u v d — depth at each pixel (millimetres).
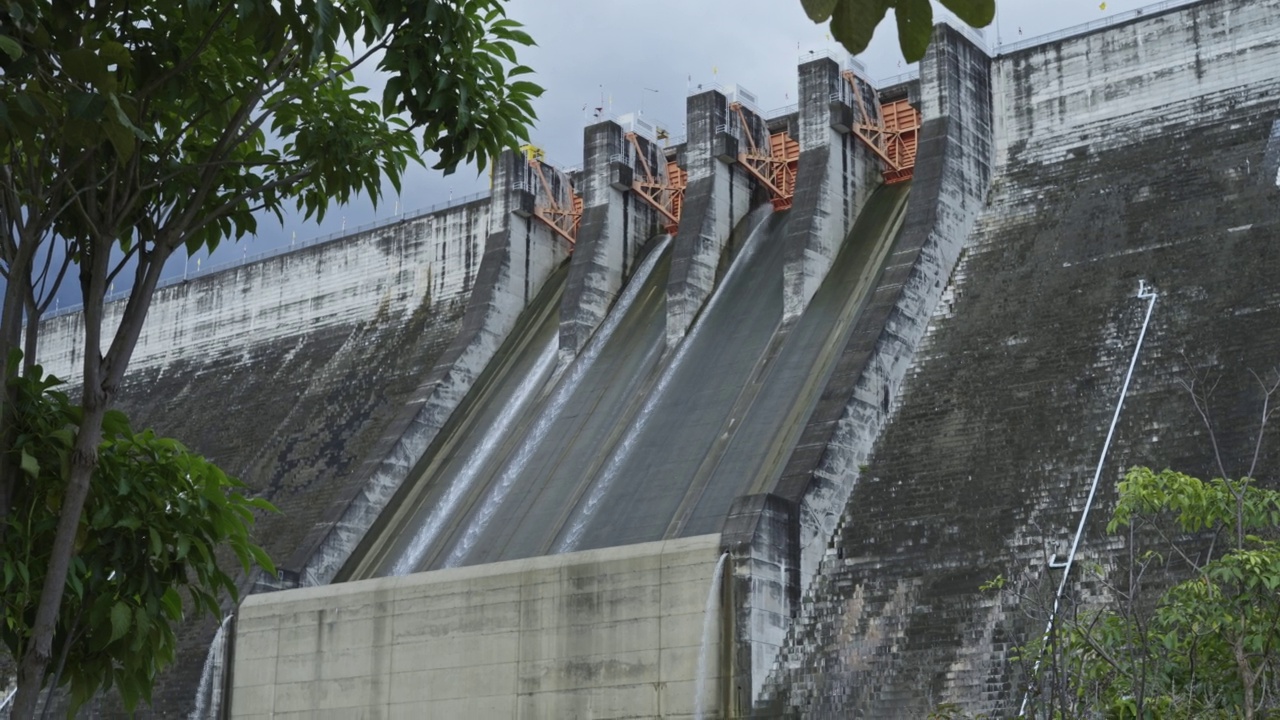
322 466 58719
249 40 14078
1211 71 49750
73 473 12133
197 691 47094
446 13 14133
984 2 5805
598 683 39812
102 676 13586
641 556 40062
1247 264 43312
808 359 49125
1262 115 47812
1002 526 39000
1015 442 41594
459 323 62281
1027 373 43906
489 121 15102
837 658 37688
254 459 61625
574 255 60312
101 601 13086
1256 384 39125
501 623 41938
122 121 11523
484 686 41719
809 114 56094
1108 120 51406
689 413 50250
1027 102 53500
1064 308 45656
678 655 38719
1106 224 47875
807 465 41781
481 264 62719
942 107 51406
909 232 49375
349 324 66875
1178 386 40531
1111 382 41938
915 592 38344
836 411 43344
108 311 75438
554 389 56562
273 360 67875
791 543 39844
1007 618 35906
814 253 53250
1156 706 16797
